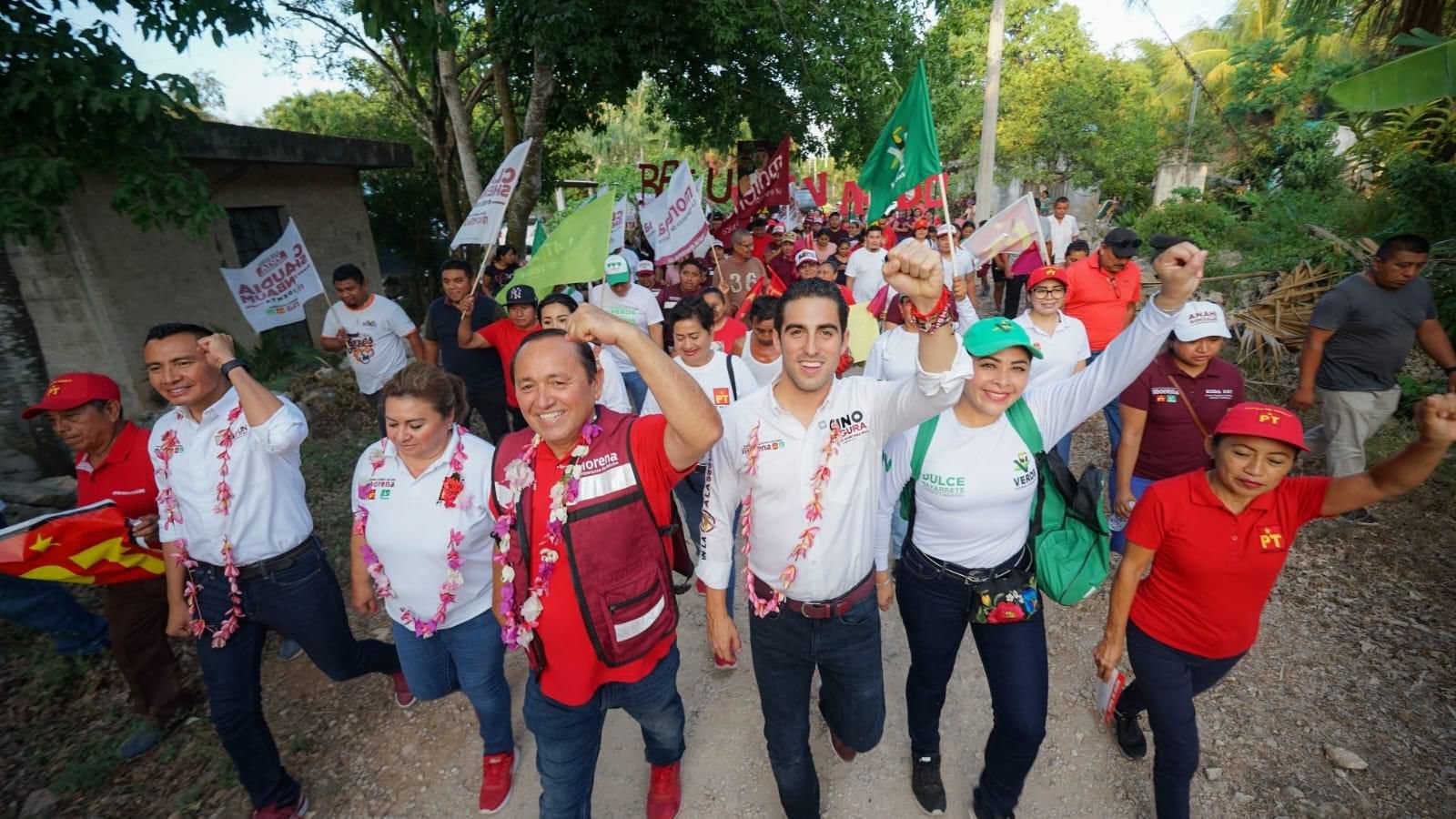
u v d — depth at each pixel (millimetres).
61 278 7590
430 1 5598
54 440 5719
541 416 2131
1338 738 3201
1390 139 9664
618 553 2244
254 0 5223
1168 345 3633
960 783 3135
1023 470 2506
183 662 4047
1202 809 2914
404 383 2609
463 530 2713
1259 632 3916
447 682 3033
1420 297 4219
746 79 12109
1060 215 12031
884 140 3682
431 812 3131
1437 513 4867
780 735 2611
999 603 2461
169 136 4770
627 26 10312
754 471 2365
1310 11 7980
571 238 3666
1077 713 3463
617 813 3076
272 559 2881
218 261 9195
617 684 2443
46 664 3986
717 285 8773
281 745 3484
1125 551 2588
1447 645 3688
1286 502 2344
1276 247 10219
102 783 3287
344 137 10648
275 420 2744
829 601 2441
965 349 2258
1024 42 28016
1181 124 22484
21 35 4188
